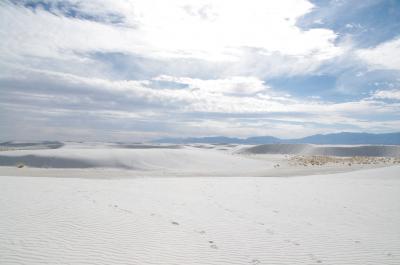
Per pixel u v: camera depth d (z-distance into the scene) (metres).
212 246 7.53
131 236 7.92
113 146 122.75
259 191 17.19
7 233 7.45
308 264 6.73
